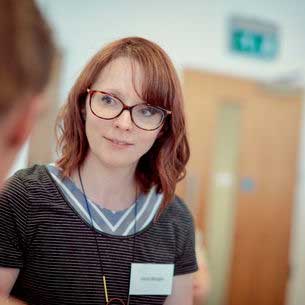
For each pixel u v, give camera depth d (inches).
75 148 33.8
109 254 32.6
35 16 10.5
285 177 135.8
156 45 32.8
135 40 32.7
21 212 30.5
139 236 34.1
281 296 135.9
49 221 31.3
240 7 128.1
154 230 35.0
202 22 124.4
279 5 132.6
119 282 33.0
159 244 35.0
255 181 132.3
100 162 32.7
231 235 130.0
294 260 136.3
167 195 36.1
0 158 11.4
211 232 127.7
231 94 128.3
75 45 111.6
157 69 31.0
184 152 36.4
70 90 34.2
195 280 60.9
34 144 63.2
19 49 10.0
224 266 129.4
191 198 124.3
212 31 125.5
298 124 136.0
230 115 129.1
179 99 32.9
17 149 11.7
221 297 129.3
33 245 31.0
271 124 133.3
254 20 129.8
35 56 10.3
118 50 31.7
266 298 134.3
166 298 36.9
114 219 33.7
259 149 132.3
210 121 126.6
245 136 130.6
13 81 9.9
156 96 31.0
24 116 11.0
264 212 133.6
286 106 134.6
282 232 136.2
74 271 31.4
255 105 131.3
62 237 31.4
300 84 135.4
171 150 35.4
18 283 32.0
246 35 129.0
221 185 128.6
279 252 135.8
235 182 130.3
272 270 135.1
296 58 135.2
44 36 10.7
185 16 122.6
